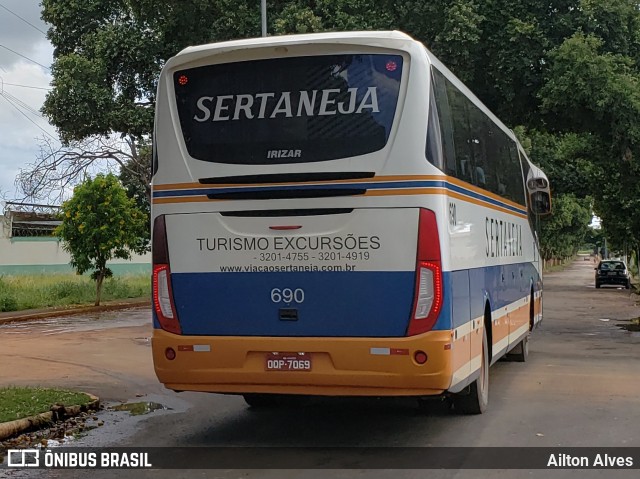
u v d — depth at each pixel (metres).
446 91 7.67
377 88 7.08
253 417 9.23
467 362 7.92
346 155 7.08
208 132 7.45
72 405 9.38
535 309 14.95
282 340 7.15
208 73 7.48
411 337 6.91
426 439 7.94
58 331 19.97
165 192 7.55
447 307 6.96
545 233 64.12
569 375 12.30
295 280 7.17
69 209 28.66
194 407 9.91
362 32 7.28
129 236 28.84
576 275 73.25
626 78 17.58
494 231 10.03
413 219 6.95
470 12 18.00
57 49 31.25
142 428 8.70
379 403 10.01
